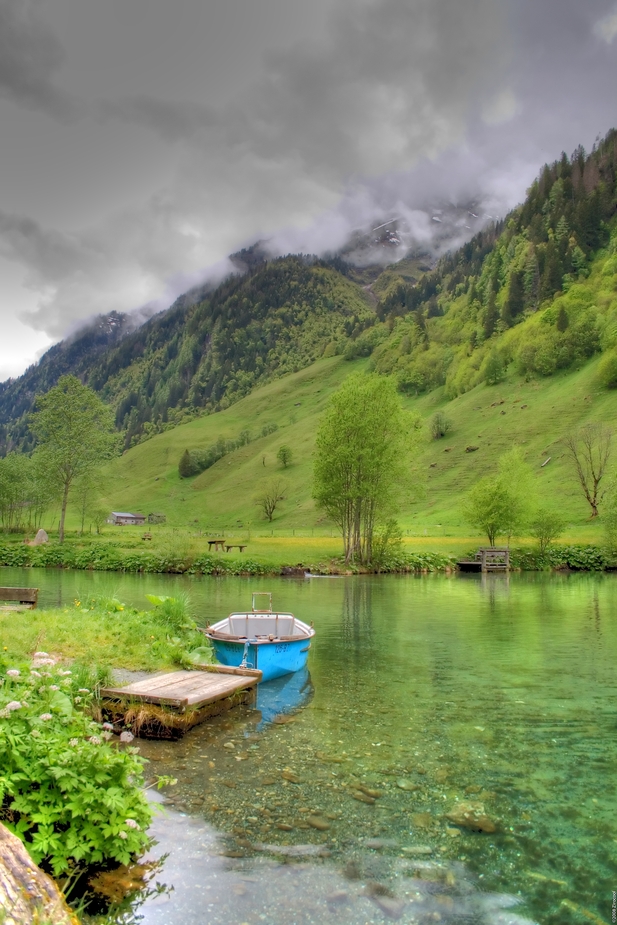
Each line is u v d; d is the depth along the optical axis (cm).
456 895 686
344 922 630
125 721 1205
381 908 657
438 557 6638
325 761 1075
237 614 2108
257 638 1705
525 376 18650
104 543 7044
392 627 2753
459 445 15962
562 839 818
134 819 725
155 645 1670
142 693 1241
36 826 702
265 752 1114
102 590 3778
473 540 8369
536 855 777
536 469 13100
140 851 752
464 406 18600
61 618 1842
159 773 1005
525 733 1249
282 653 1727
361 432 6291
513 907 667
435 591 4484
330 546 7619
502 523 7481
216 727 1257
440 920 639
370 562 6341
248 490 18900
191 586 4481
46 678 980
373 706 1439
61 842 680
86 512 9906
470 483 13725
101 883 680
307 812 877
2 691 897
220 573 5591
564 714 1388
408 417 6869
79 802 705
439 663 1959
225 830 816
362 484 6159
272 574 5712
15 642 1451
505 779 1012
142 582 4709
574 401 15750
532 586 4947
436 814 881
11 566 6191
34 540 7975
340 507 6512
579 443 13012
